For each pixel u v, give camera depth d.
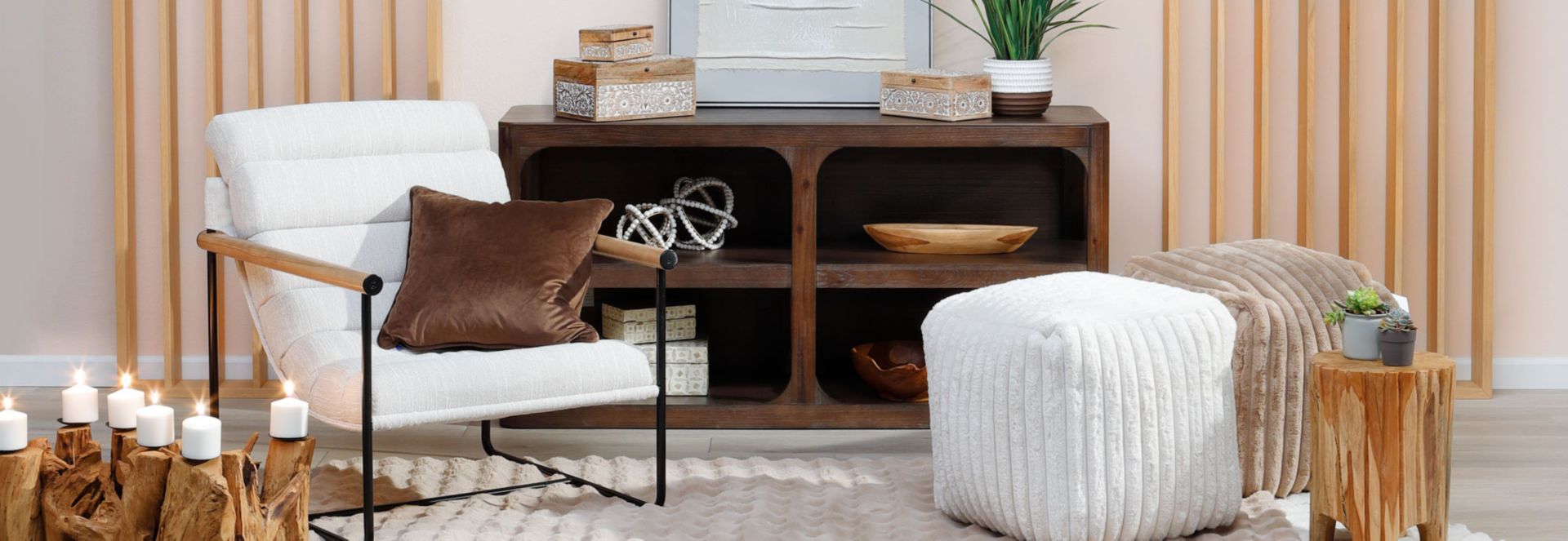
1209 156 3.92
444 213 2.94
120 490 2.17
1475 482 3.08
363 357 2.47
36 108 3.83
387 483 3.03
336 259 2.93
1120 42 3.86
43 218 3.87
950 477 2.73
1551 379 3.97
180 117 3.84
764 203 3.85
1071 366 2.47
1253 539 2.62
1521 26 3.87
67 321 3.92
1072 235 3.86
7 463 2.14
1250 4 3.86
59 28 3.80
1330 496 2.55
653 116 3.49
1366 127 3.90
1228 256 3.09
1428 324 3.90
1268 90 3.75
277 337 2.82
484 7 3.82
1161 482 2.56
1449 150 3.91
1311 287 2.95
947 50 3.87
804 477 3.11
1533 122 3.90
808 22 3.78
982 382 2.60
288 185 2.89
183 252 3.90
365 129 3.03
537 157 3.68
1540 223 3.94
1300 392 2.87
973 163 3.86
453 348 2.82
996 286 2.80
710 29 3.77
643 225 3.80
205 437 2.04
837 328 3.92
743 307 3.89
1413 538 2.67
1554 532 2.75
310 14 3.82
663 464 2.87
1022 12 3.56
